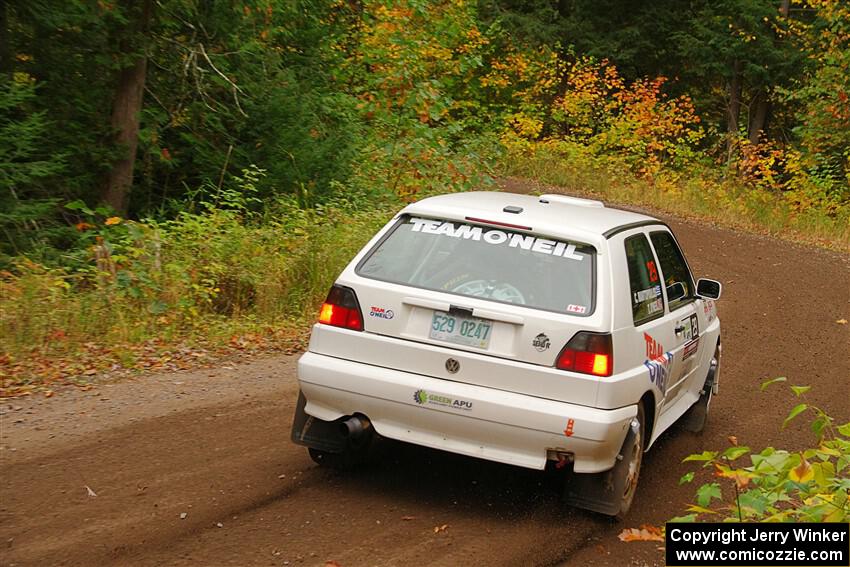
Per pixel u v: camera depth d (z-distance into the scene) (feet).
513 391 18.71
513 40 124.67
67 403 25.91
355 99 63.72
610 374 18.60
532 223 20.38
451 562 17.22
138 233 38.70
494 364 18.76
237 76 54.95
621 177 101.50
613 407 18.56
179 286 36.40
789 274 64.90
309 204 54.44
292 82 56.75
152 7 50.80
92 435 23.29
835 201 93.71
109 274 35.63
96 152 48.73
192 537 17.53
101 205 48.57
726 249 73.72
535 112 119.24
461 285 19.62
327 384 19.75
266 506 19.35
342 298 20.15
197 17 53.36
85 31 48.39
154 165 53.93
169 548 16.96
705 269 64.28
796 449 27.43
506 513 20.06
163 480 20.47
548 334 18.67
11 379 27.58
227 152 54.34
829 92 99.19
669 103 112.47
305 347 35.19
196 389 28.25
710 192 94.27
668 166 107.34
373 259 20.59
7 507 18.44
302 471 21.67
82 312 33.09
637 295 20.98
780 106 133.39
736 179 101.24
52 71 48.78
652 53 132.36
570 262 19.75
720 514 21.24
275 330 36.68
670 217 88.79
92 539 17.13
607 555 18.26
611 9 130.41
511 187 94.94
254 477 21.04
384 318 19.67
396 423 19.51
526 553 17.95
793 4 125.18
